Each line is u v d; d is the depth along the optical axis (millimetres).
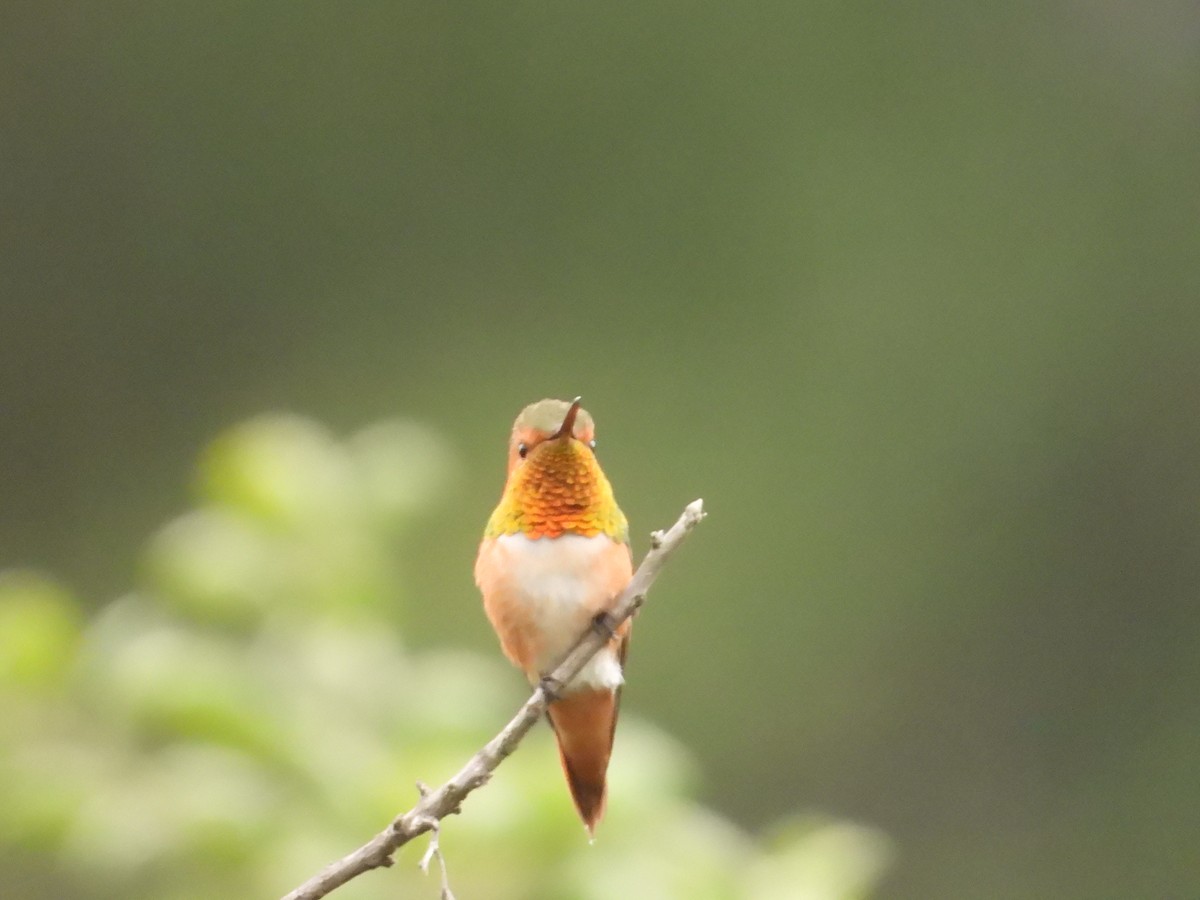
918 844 16203
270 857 5168
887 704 16625
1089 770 16688
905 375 17578
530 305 17609
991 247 18031
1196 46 18906
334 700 5527
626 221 17766
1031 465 17516
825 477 17203
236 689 5363
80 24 17719
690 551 16688
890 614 16844
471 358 17453
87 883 6496
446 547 14898
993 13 18734
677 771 5473
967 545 17219
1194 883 16141
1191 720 16953
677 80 17969
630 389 17344
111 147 17609
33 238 17438
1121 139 18469
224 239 17609
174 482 17000
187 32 17734
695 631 16453
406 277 17625
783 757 16156
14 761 5379
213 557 5797
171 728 5414
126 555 16750
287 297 17484
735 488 17016
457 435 17141
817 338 17594
